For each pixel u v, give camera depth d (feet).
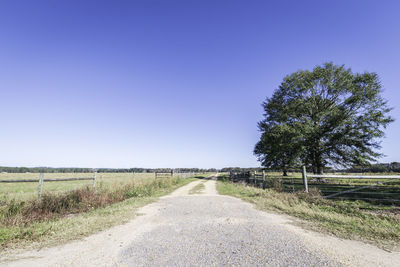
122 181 46.09
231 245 13.51
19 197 24.90
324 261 11.03
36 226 18.35
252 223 19.52
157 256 11.75
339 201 31.42
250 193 41.93
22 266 10.53
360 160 72.43
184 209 27.04
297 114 85.66
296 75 88.58
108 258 11.52
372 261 11.13
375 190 42.47
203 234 16.03
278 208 27.07
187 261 11.05
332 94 82.17
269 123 98.84
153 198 37.60
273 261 11.02
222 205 30.09
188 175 139.85
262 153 104.68
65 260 11.27
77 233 16.30
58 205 25.91
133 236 15.62
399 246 13.64
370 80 73.46
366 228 17.46
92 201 29.60
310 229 17.52
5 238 14.74
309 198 29.86
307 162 84.07
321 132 75.56
